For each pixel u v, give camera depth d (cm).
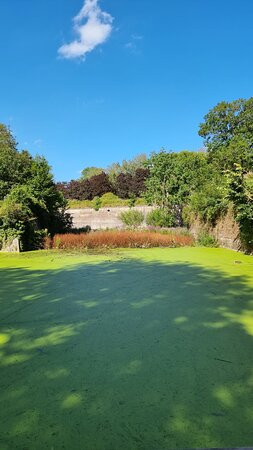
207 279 602
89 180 4041
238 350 293
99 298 474
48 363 272
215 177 1283
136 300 462
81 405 211
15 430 188
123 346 305
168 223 1775
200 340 317
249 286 543
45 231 1255
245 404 209
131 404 211
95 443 176
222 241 1169
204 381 239
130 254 1016
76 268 738
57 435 183
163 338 323
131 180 3834
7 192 1398
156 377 246
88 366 266
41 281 594
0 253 1073
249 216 841
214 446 171
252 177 878
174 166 1898
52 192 1393
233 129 2297
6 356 288
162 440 177
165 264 788
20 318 390
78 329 351
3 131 1892
